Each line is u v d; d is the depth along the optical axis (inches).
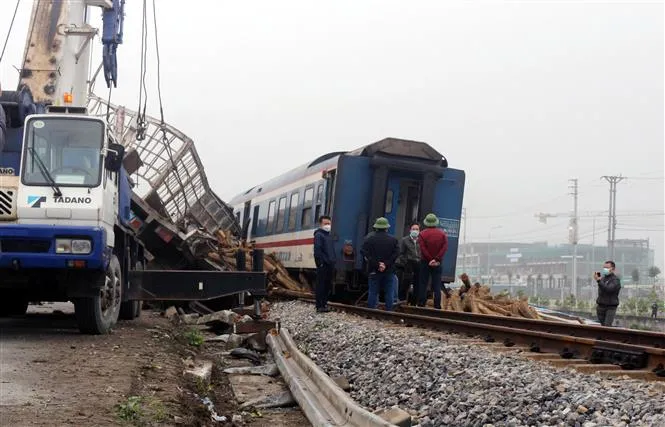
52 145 395.2
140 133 636.7
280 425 264.4
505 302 725.9
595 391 245.1
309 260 797.9
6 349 352.8
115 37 641.0
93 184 392.8
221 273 507.2
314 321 553.3
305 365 321.7
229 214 952.3
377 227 605.3
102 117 402.9
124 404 240.8
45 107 475.8
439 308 624.1
